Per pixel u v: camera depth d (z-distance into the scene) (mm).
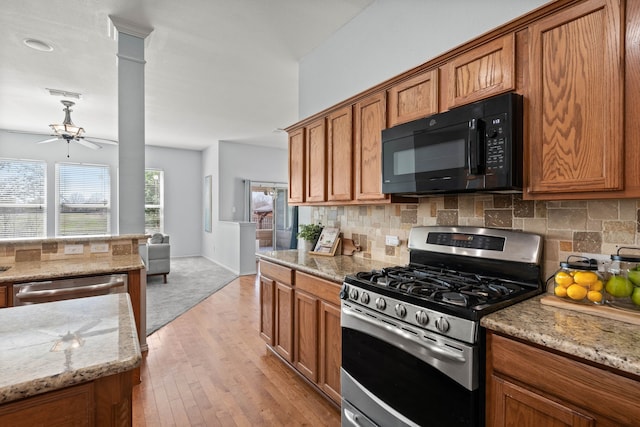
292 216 8133
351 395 1747
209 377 2457
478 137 1429
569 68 1243
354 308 1718
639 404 843
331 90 2898
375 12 2439
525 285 1554
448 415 1252
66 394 802
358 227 2691
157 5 2418
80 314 1205
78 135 4941
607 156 1144
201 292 4809
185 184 8086
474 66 1567
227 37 2877
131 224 2783
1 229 6207
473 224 1873
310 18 2631
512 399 1110
